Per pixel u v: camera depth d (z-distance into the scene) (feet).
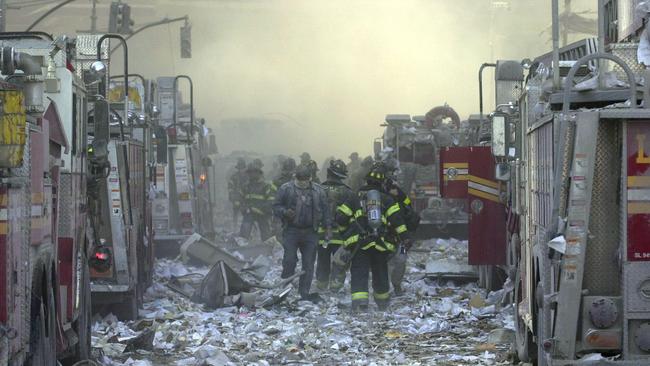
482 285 96.22
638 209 41.11
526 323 53.78
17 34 55.62
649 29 53.72
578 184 41.04
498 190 90.74
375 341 68.44
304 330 72.54
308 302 86.58
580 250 41.09
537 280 48.62
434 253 133.28
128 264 75.51
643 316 41.19
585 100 45.57
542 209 46.78
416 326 74.33
